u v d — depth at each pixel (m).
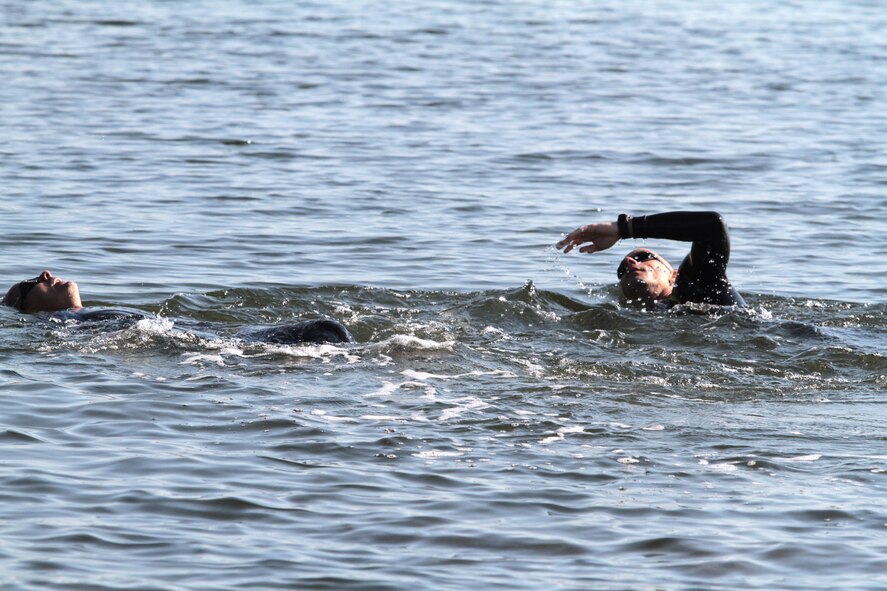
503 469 25.12
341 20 137.50
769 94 97.06
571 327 38.47
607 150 73.88
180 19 133.25
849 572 20.83
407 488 24.06
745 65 112.31
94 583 19.81
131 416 27.84
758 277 47.38
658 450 26.48
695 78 104.31
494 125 81.06
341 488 23.95
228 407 28.64
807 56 119.06
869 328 39.00
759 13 156.00
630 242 53.88
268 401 29.20
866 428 28.36
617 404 29.94
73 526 21.89
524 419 28.39
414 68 105.12
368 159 69.44
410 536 21.94
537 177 66.19
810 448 26.81
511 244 52.12
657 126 82.19
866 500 23.80
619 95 94.75
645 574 20.69
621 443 26.92
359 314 39.66
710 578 20.59
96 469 24.59
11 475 24.03
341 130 77.94
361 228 53.91
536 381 31.77
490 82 99.06
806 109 90.56
